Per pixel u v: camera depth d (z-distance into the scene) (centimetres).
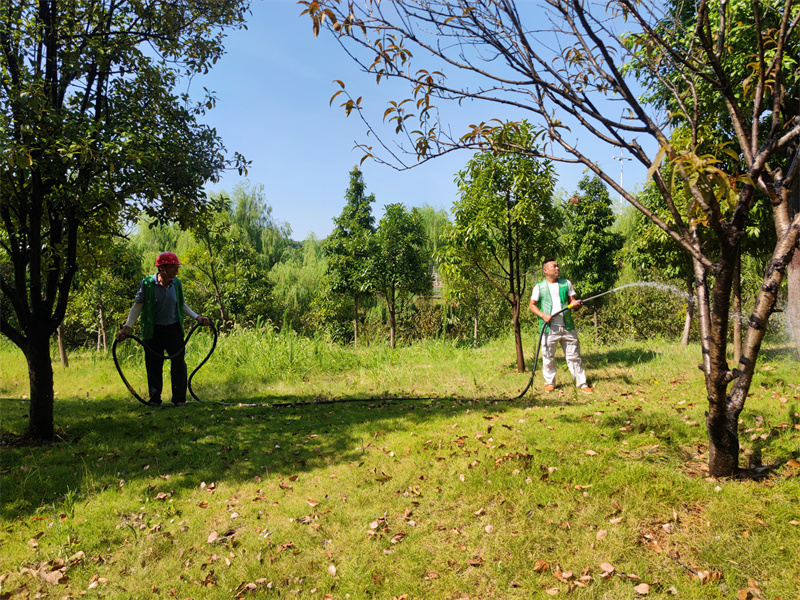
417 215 2070
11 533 341
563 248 886
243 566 306
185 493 399
